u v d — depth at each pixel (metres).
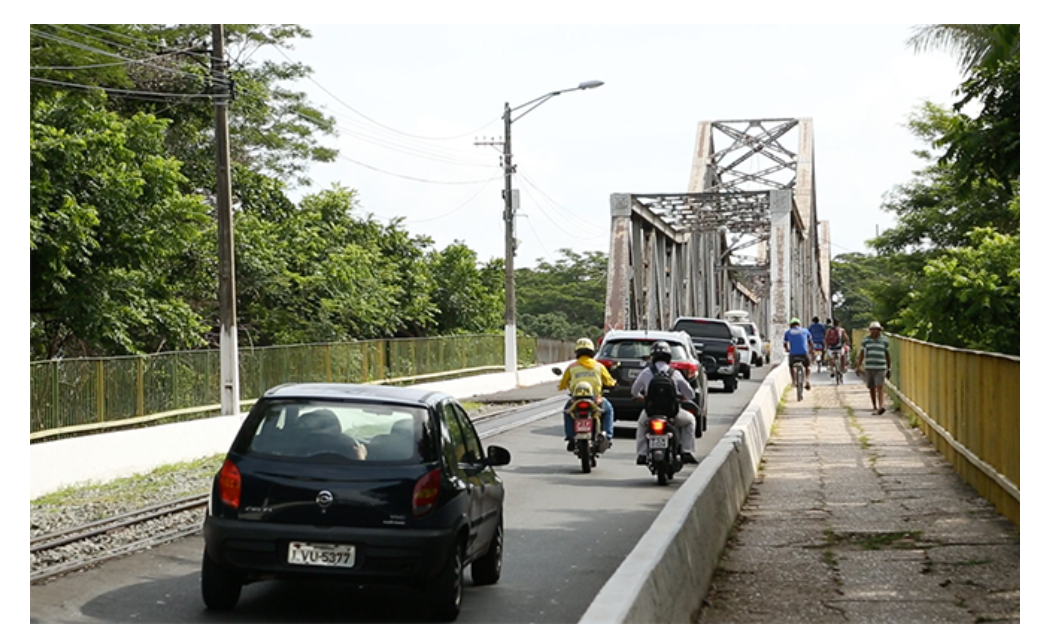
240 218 38.75
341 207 47.22
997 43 11.55
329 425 8.22
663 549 7.52
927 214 45.81
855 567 10.24
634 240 50.72
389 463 8.04
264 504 7.98
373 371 34.06
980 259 30.80
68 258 26.25
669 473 15.56
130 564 10.36
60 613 8.34
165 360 23.12
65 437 19.84
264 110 47.31
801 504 13.96
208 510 8.20
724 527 11.44
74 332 27.66
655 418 15.47
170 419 23.22
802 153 78.00
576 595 9.03
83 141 26.73
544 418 27.16
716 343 34.56
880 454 18.95
